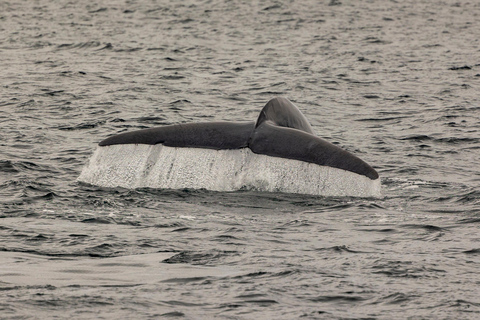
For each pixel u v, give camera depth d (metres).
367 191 53.22
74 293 32.91
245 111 108.62
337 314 31.50
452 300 33.31
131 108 106.50
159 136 55.25
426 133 89.44
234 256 40.75
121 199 53.75
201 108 109.69
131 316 30.25
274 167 53.84
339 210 51.69
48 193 55.81
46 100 111.25
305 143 53.97
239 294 33.69
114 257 40.22
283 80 140.00
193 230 46.69
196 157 54.97
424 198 57.28
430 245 43.88
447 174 67.88
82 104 108.56
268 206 52.25
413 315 31.47
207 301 32.62
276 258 40.44
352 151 79.00
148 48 192.88
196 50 191.00
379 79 143.12
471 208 54.00
